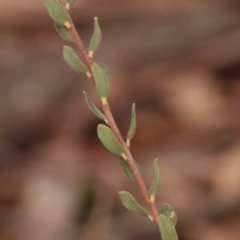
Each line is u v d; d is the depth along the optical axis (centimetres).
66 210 90
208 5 121
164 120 111
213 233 84
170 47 118
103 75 35
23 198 94
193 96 113
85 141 107
